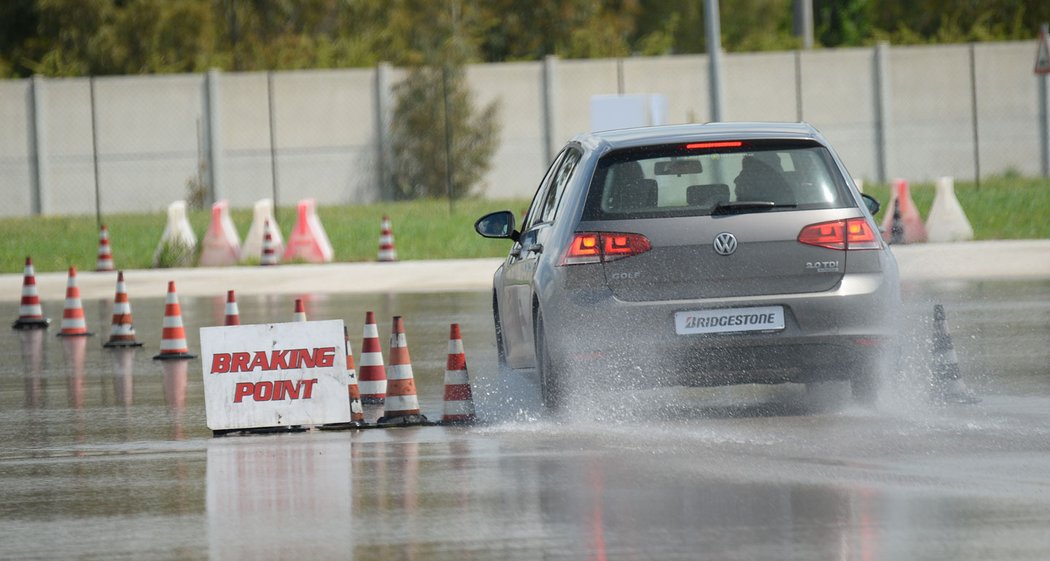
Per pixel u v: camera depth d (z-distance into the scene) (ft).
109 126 523.70
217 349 124.98
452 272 283.79
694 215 119.34
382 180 532.32
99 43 577.43
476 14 627.87
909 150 553.64
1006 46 552.00
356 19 626.23
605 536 84.12
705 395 135.03
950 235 305.73
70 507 96.07
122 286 196.03
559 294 119.55
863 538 81.92
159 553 83.10
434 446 114.73
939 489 93.81
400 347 126.62
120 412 138.82
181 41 588.09
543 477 101.04
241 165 530.27
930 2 632.79
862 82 551.59
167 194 527.40
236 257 317.63
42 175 520.01
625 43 641.40
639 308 117.70
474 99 533.96
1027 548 79.15
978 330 178.50
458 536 85.10
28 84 519.19
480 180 534.37
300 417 124.88
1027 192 428.15
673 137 122.42
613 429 119.14
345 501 95.61
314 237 315.99
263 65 577.43
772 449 108.58
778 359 118.62
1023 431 113.39
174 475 106.32
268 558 81.30
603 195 120.67
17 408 142.82
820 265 119.24
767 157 122.31
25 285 222.69
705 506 90.74
